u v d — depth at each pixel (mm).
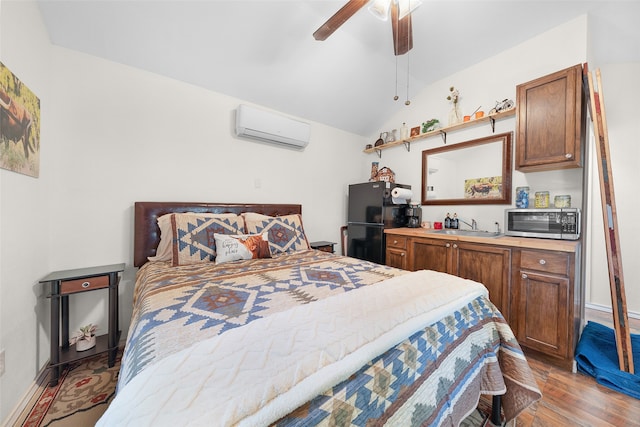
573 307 1598
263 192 2857
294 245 2404
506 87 2387
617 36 2123
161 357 668
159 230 2086
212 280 1418
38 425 1213
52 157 1752
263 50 2232
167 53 2059
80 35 1784
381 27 2207
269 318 830
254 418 469
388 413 703
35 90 1535
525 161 1979
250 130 2576
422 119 3141
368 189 3131
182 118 2318
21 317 1369
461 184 2713
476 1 1912
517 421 1257
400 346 818
